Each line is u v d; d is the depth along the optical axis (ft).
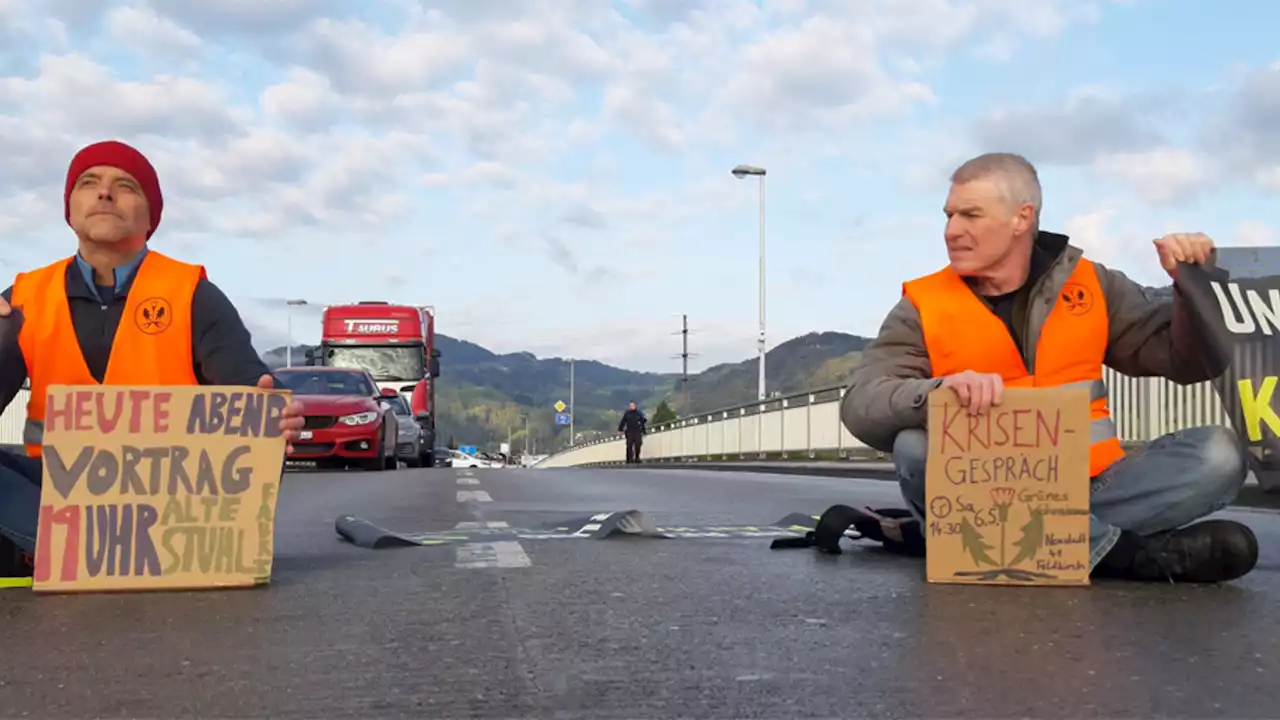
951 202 12.48
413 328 89.61
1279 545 16.11
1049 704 7.43
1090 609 10.63
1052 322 12.46
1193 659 8.62
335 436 51.44
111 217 12.10
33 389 12.39
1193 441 11.85
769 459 84.64
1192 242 12.17
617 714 7.21
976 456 12.10
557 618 10.29
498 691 7.76
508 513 24.43
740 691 7.74
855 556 14.79
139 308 12.39
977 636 9.45
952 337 12.68
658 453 137.18
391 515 23.75
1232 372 12.19
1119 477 12.27
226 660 8.68
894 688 7.80
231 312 12.80
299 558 14.73
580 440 261.24
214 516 11.99
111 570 11.70
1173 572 11.94
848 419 13.19
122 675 8.23
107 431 11.89
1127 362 12.98
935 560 12.18
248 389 12.17
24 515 11.99
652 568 13.57
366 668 8.41
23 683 8.02
